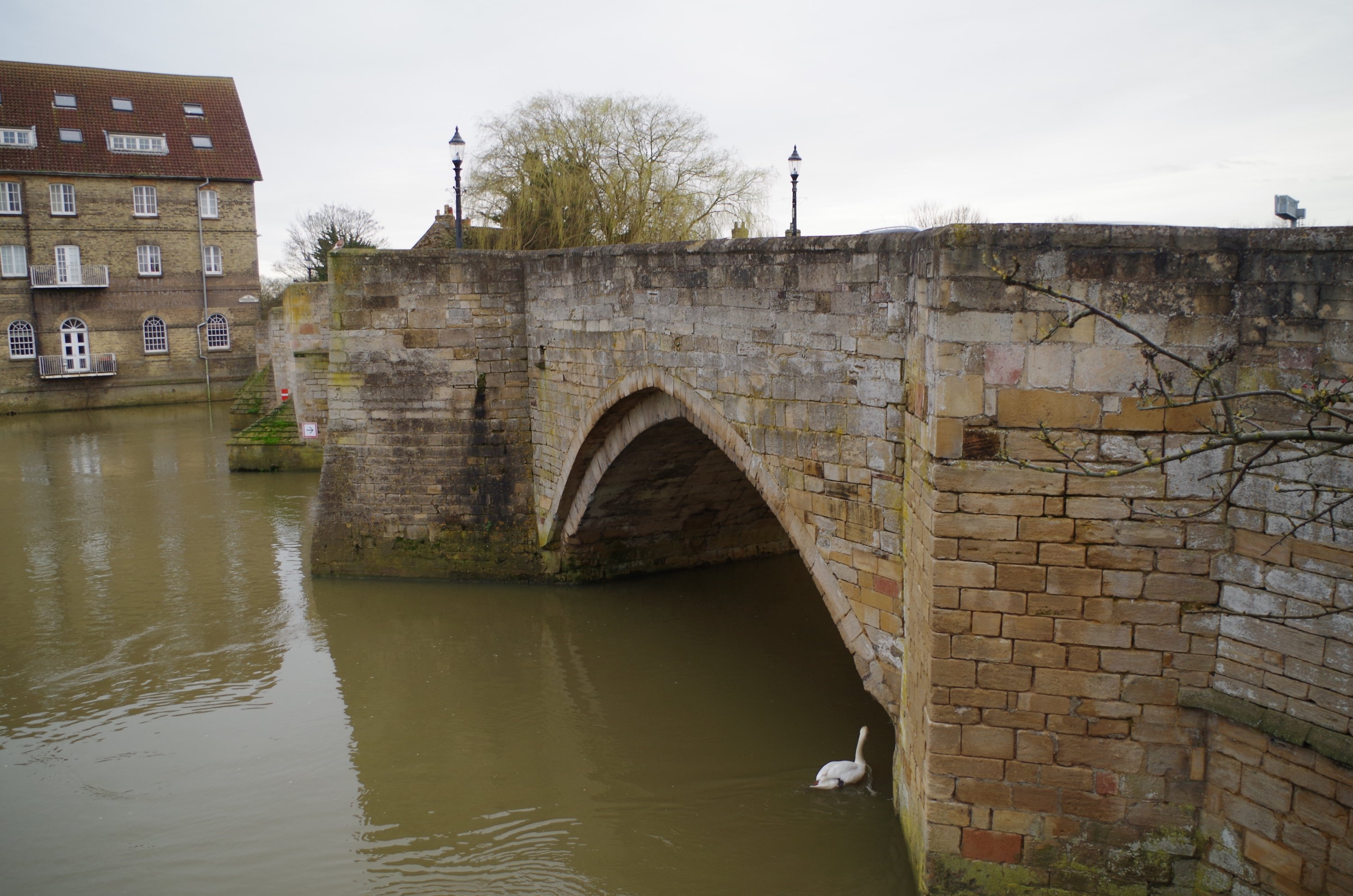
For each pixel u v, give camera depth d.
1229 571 5.98
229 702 12.23
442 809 9.73
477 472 16.16
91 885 8.50
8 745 11.05
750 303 9.66
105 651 13.77
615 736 11.22
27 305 41.00
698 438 13.43
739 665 13.21
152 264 43.38
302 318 25.02
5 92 41.53
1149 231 5.91
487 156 27.72
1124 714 6.32
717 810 9.55
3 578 16.92
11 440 33.00
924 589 6.94
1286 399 5.67
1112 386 6.07
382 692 12.48
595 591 16.16
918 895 7.23
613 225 27.09
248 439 26.25
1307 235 5.59
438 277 15.66
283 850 9.04
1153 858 6.39
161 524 20.55
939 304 6.31
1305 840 5.69
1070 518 6.23
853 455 8.56
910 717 7.72
